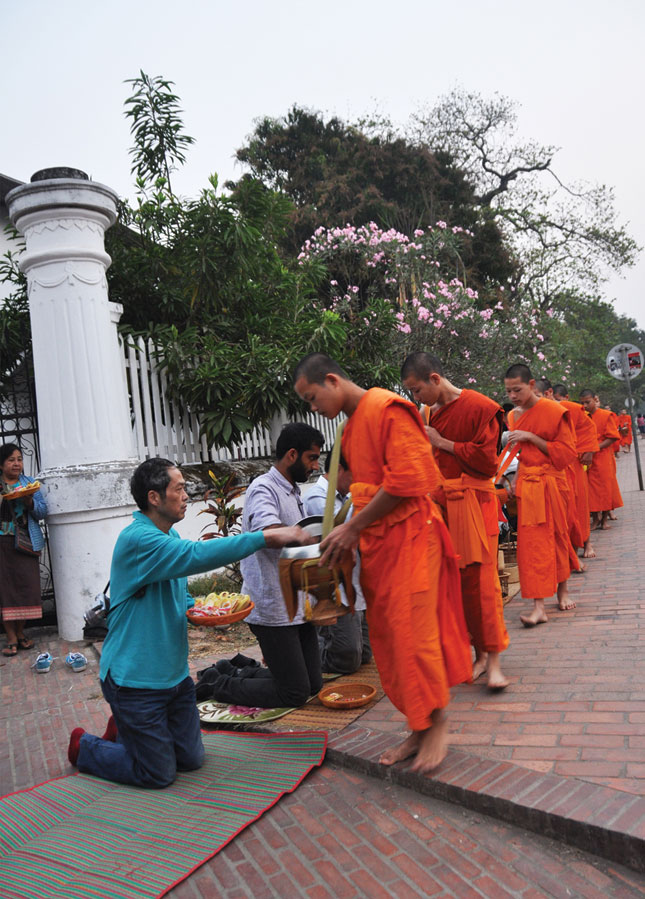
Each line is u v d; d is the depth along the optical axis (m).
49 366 6.43
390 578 3.02
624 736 3.14
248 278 9.70
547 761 3.00
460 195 23.47
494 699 3.84
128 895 2.53
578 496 7.75
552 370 22.25
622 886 2.33
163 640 3.42
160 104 9.21
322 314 10.32
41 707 4.91
